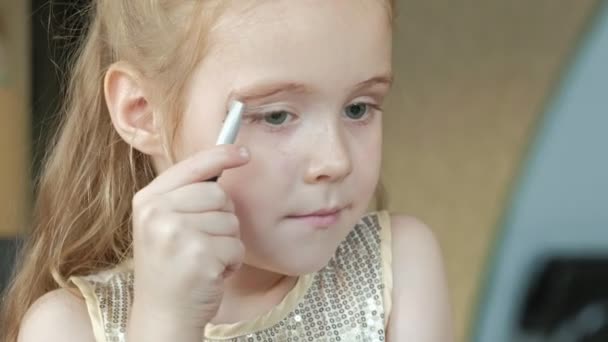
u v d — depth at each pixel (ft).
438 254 3.76
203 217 3.12
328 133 3.14
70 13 4.18
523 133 7.07
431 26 7.03
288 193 3.16
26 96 6.36
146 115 3.39
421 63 7.06
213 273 3.12
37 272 3.82
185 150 3.27
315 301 3.62
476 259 7.10
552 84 7.04
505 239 7.07
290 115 3.14
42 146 4.97
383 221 3.75
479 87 7.07
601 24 6.93
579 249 6.93
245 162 3.11
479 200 7.11
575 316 7.02
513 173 7.05
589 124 6.98
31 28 6.32
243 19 3.13
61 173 3.79
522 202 7.06
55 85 6.26
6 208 6.06
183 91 3.25
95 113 3.71
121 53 3.48
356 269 3.67
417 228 3.77
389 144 7.07
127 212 3.71
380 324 3.62
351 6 3.13
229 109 3.16
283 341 3.57
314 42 3.10
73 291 3.57
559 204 7.06
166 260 3.13
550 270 7.02
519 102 7.07
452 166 7.11
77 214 3.76
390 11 3.23
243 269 3.53
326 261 3.23
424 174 7.10
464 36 7.04
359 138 3.21
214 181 3.15
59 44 4.27
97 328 3.49
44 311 3.51
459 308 7.08
